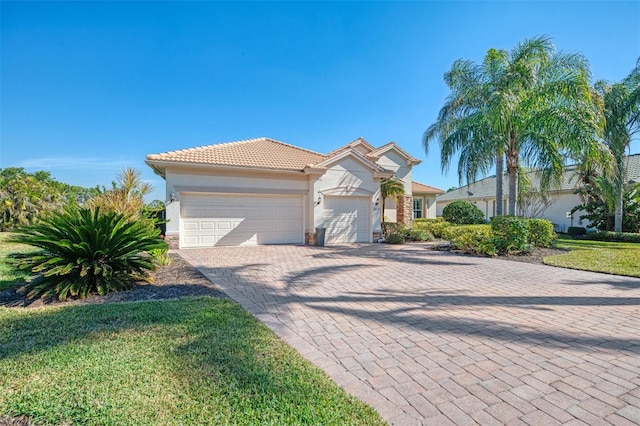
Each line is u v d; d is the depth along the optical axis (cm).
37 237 661
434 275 938
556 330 507
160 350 401
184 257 1254
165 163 1465
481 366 388
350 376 364
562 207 2591
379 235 1891
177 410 283
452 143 1484
